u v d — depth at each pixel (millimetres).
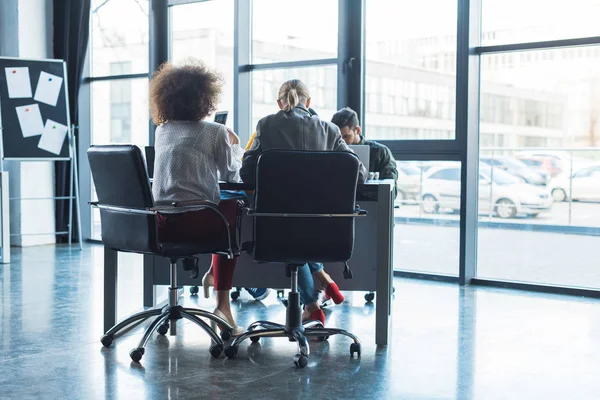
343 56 5527
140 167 2961
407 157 5398
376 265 3551
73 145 6855
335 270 3764
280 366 3020
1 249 6254
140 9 6828
